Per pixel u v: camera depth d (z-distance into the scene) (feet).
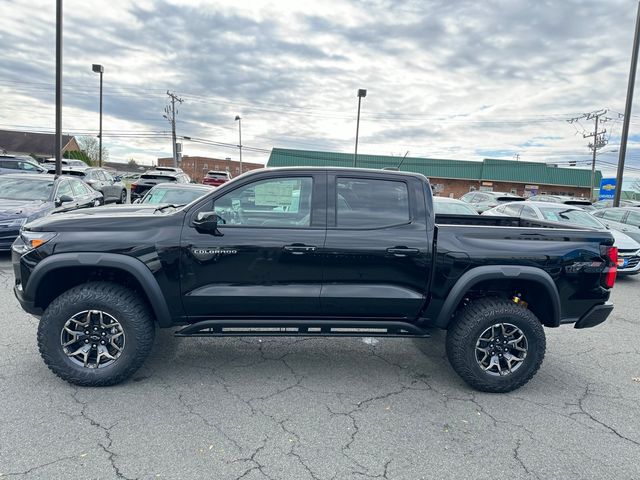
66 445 9.09
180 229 11.46
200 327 11.64
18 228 24.40
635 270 28.04
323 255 11.65
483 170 163.63
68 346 11.40
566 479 8.68
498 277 11.87
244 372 12.95
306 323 11.91
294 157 156.35
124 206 14.75
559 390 12.60
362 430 10.14
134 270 11.13
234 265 11.51
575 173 164.55
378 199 12.16
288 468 8.68
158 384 11.96
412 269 11.89
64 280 12.09
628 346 16.35
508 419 10.88
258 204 11.90
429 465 8.95
